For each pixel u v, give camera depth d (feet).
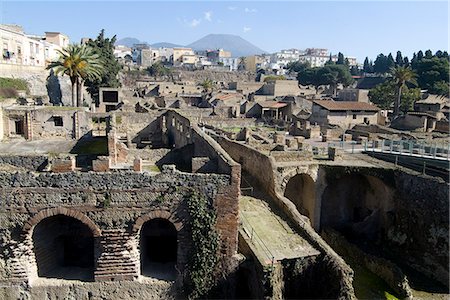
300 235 97.25
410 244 130.11
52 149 137.18
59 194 77.77
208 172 91.76
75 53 224.53
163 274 85.40
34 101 230.68
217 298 82.74
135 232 80.74
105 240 80.07
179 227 81.15
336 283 82.74
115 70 327.47
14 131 165.99
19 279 79.41
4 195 76.79
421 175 128.67
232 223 81.92
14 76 255.91
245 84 467.52
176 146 156.87
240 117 314.55
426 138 212.84
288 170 134.72
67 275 84.53
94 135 163.73
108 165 86.84
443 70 418.10
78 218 78.59
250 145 153.07
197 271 81.61
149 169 109.60
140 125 181.78
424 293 115.44
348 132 239.91
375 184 146.51
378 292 111.45
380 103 379.14
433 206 123.03
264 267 77.87
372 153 156.35
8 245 78.23
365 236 145.69
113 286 81.66
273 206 113.80
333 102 304.71
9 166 100.63
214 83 556.92
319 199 140.67
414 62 538.88
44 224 83.30
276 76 612.70
